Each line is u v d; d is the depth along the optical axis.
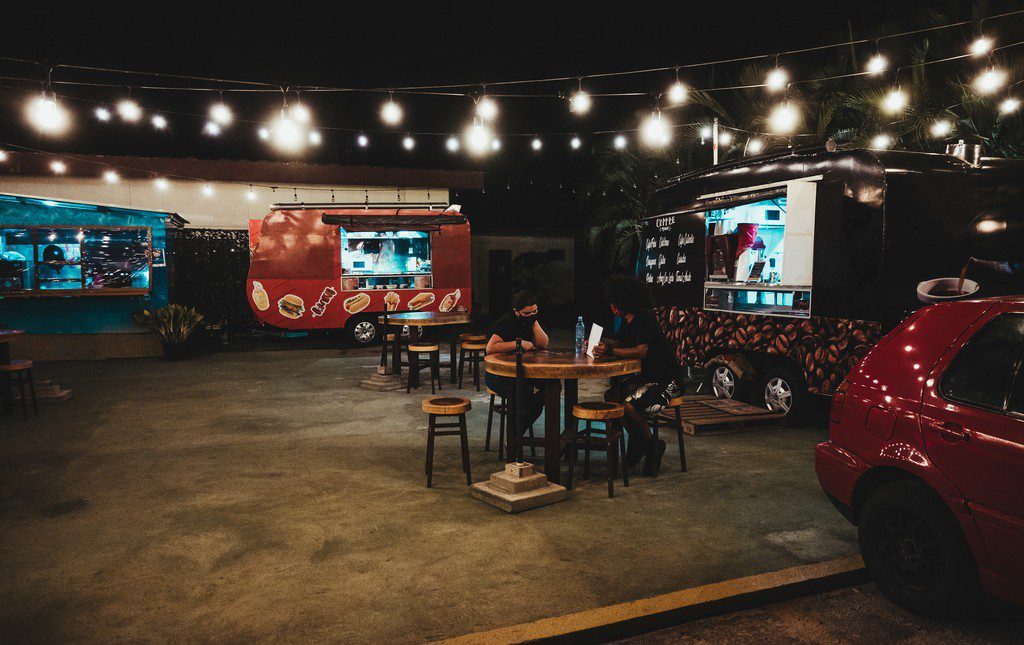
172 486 5.19
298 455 6.05
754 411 7.18
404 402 8.52
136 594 3.46
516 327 5.73
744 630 3.23
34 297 12.42
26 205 12.32
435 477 5.38
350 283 13.85
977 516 2.92
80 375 10.70
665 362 5.41
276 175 15.59
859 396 3.56
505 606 3.32
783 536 4.19
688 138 14.89
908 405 3.29
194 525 4.38
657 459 5.38
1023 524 2.74
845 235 6.39
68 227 12.44
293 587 3.53
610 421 4.91
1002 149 11.10
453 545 4.04
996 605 3.39
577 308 22.94
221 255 14.48
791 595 3.52
